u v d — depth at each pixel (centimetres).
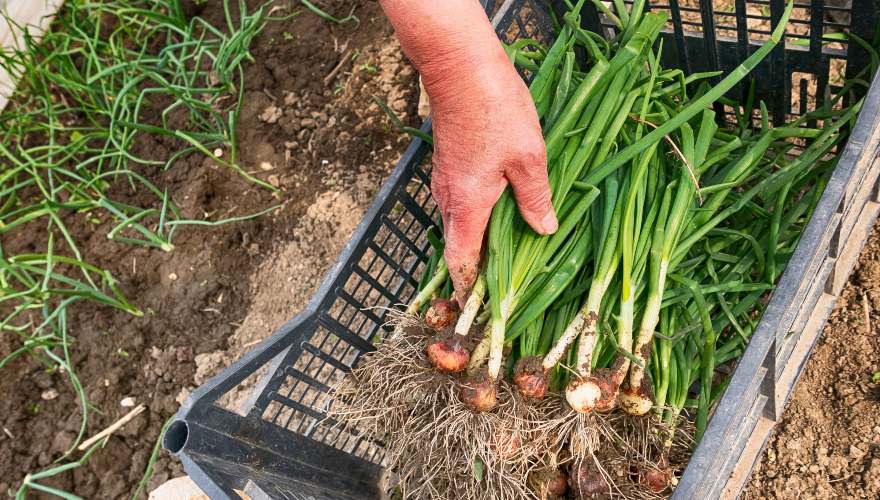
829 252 67
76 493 97
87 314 106
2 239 114
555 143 67
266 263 106
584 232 68
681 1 106
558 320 68
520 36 83
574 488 66
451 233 63
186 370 102
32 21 127
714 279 71
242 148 113
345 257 70
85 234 112
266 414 95
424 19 54
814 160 71
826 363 83
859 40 76
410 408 67
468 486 65
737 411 54
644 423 65
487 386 63
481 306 68
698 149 70
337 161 109
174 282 106
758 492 80
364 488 76
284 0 122
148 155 115
